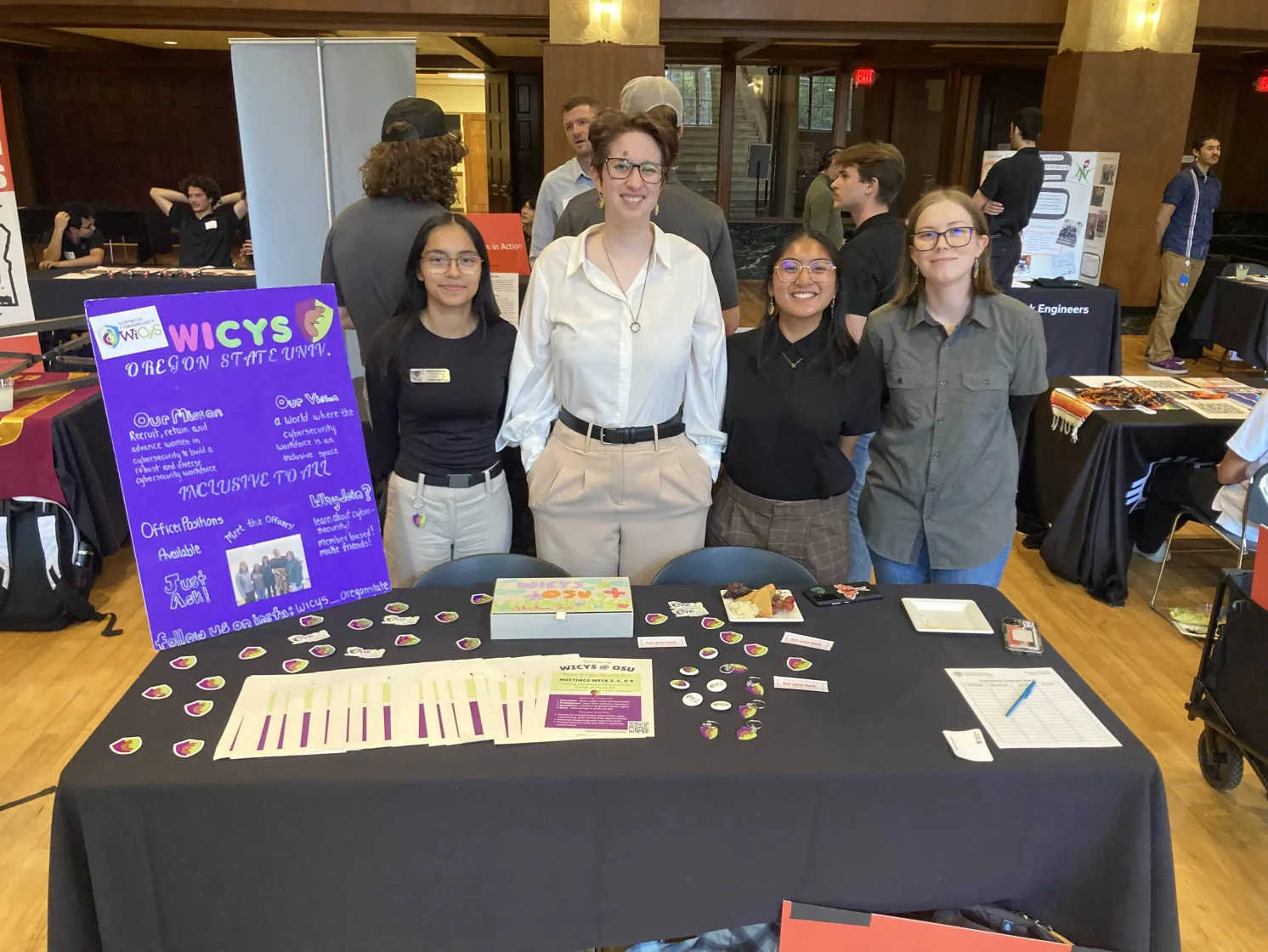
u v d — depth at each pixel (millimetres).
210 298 1759
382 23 7332
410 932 1479
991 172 5547
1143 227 7715
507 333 2266
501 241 3602
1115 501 3479
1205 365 7203
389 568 2391
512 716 1543
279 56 3766
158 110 12414
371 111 3834
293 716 1534
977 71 10430
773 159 10562
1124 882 1474
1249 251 10008
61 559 3182
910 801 1433
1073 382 3900
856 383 2113
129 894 1419
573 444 2115
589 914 1492
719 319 2084
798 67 10250
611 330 1994
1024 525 4121
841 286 2064
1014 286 5883
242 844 1403
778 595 1914
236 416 1796
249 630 1819
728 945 1668
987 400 2148
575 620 1782
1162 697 2939
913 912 1549
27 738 2633
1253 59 10195
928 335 2176
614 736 1494
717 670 1692
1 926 1986
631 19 7016
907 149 11023
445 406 2211
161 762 1416
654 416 2088
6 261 2412
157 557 1739
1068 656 3178
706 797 1417
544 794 1399
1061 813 1460
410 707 1562
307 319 1854
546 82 7109
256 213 3975
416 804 1395
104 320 1664
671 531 2180
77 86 12219
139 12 7289
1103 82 7305
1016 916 1577
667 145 1901
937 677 1689
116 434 1693
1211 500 3203
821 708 1585
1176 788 2516
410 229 2605
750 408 2146
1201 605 3537
